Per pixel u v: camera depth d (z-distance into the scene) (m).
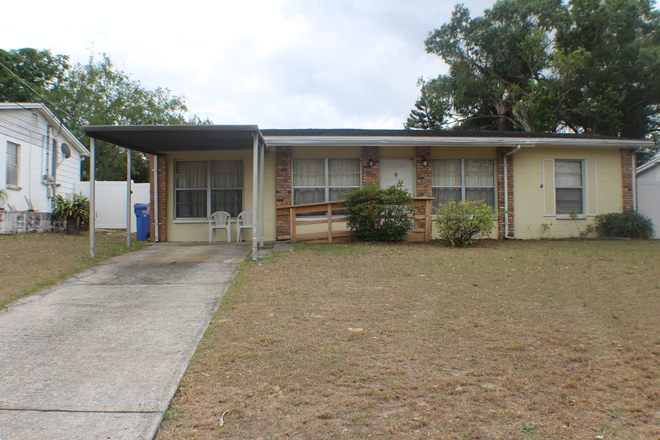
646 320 5.00
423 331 4.75
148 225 13.24
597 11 26.02
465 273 7.55
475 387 3.53
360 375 3.73
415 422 3.03
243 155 12.92
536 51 28.97
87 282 6.91
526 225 13.52
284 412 3.17
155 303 5.77
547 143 12.83
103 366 3.89
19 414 3.10
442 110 37.69
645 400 3.29
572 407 3.22
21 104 15.18
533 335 4.61
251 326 4.88
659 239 13.23
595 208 13.85
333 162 13.14
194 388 3.51
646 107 26.39
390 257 9.10
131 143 11.05
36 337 4.53
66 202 15.57
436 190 13.42
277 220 12.56
